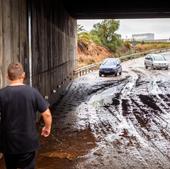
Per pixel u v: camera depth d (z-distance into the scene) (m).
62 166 9.40
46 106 5.46
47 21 19.14
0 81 10.04
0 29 10.08
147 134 12.97
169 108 18.75
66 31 29.97
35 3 15.59
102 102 21.22
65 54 29.05
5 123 5.34
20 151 5.29
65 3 28.17
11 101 5.35
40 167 9.30
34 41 15.40
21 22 13.02
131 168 9.23
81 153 10.61
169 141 11.98
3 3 10.40
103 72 39.19
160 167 9.30
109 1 28.17
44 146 11.43
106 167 9.30
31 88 5.50
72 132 13.43
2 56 10.29
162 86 28.70
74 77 38.06
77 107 19.59
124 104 20.27
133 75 39.62
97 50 71.38
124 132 13.33
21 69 5.55
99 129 13.91
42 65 17.47
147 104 20.12
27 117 5.35
